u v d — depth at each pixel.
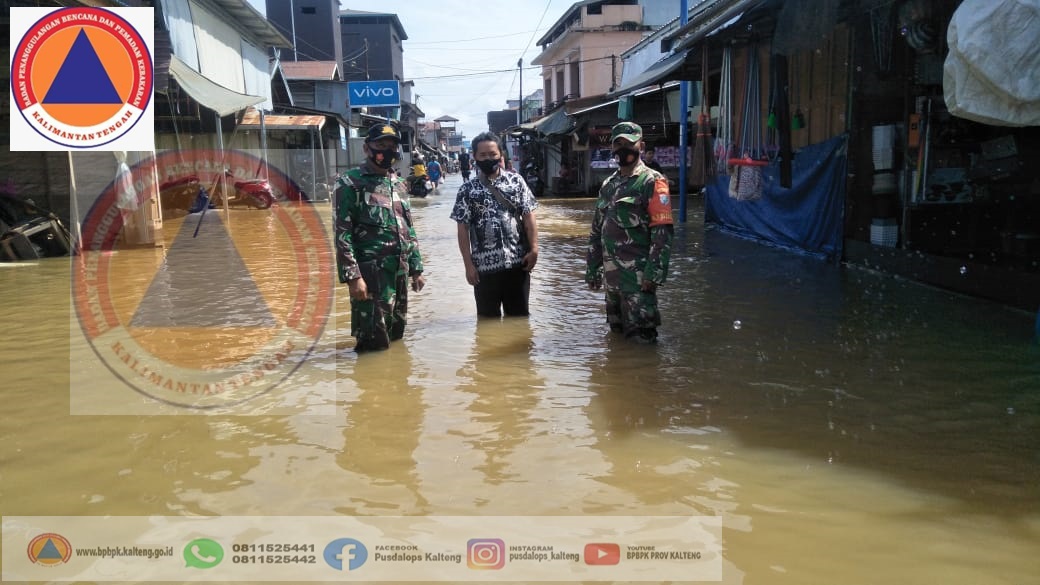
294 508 2.89
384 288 5.15
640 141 5.15
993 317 5.76
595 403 4.04
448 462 3.30
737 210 11.97
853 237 8.41
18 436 3.65
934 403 3.93
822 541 2.61
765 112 10.54
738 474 3.14
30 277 8.60
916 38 7.12
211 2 19.73
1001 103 5.12
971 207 7.62
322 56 45.38
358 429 3.71
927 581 2.36
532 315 6.28
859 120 8.19
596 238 5.62
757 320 5.86
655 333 5.28
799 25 7.99
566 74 43.25
